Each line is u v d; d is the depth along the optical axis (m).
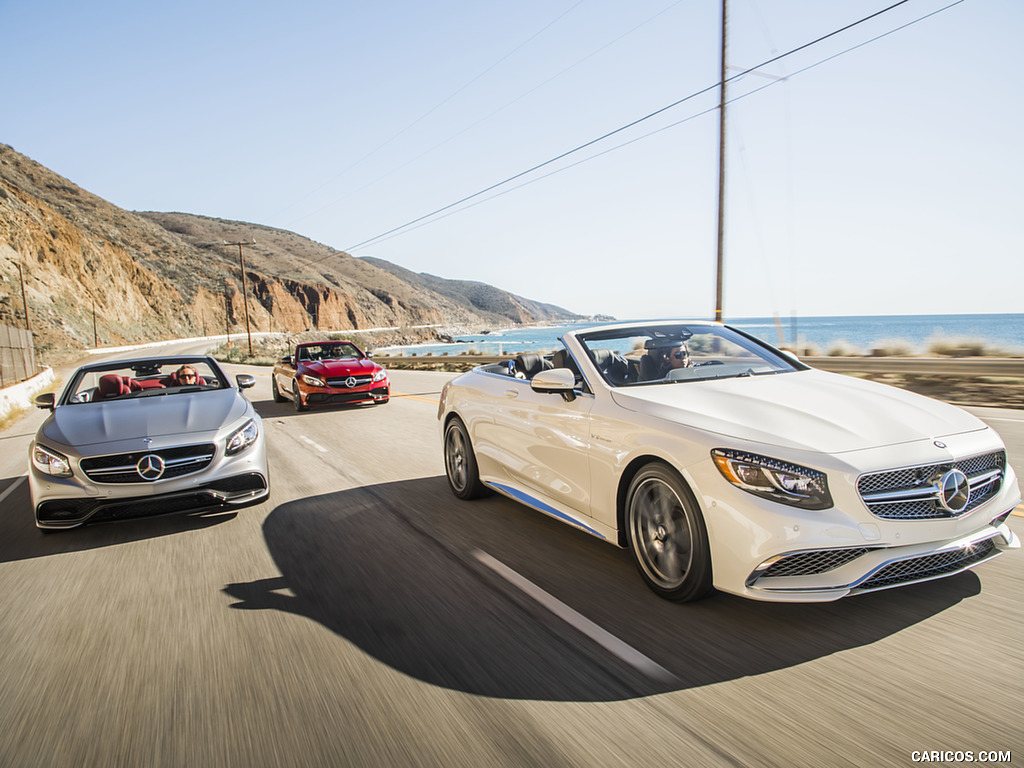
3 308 58.31
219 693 2.67
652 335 4.54
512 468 4.75
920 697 2.42
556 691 2.56
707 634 2.98
